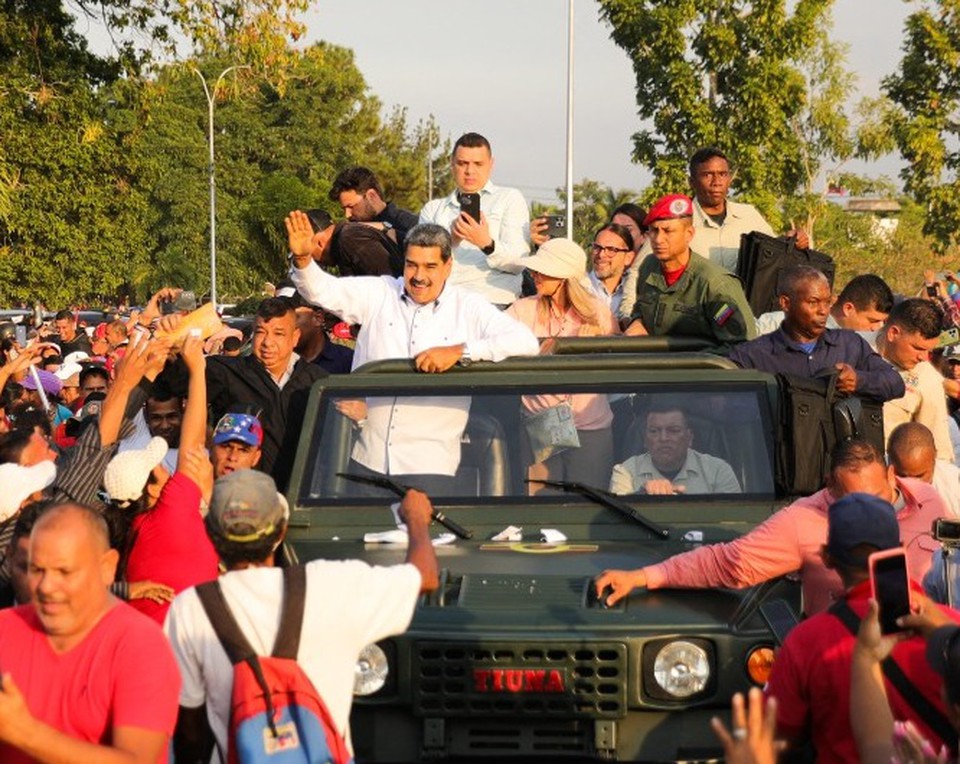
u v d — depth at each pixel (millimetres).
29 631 6043
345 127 132375
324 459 9281
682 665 7488
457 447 9297
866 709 5773
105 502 8570
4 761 5961
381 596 6320
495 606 7773
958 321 19938
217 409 10906
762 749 4809
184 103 120375
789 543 7832
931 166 67500
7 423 14008
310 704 6152
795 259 12531
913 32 68062
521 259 12609
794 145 62188
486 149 13914
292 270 10828
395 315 10719
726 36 60031
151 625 6051
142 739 5863
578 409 9297
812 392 9000
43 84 42531
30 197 51938
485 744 7559
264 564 6543
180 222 114938
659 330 11812
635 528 8961
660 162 61500
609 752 7480
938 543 8500
